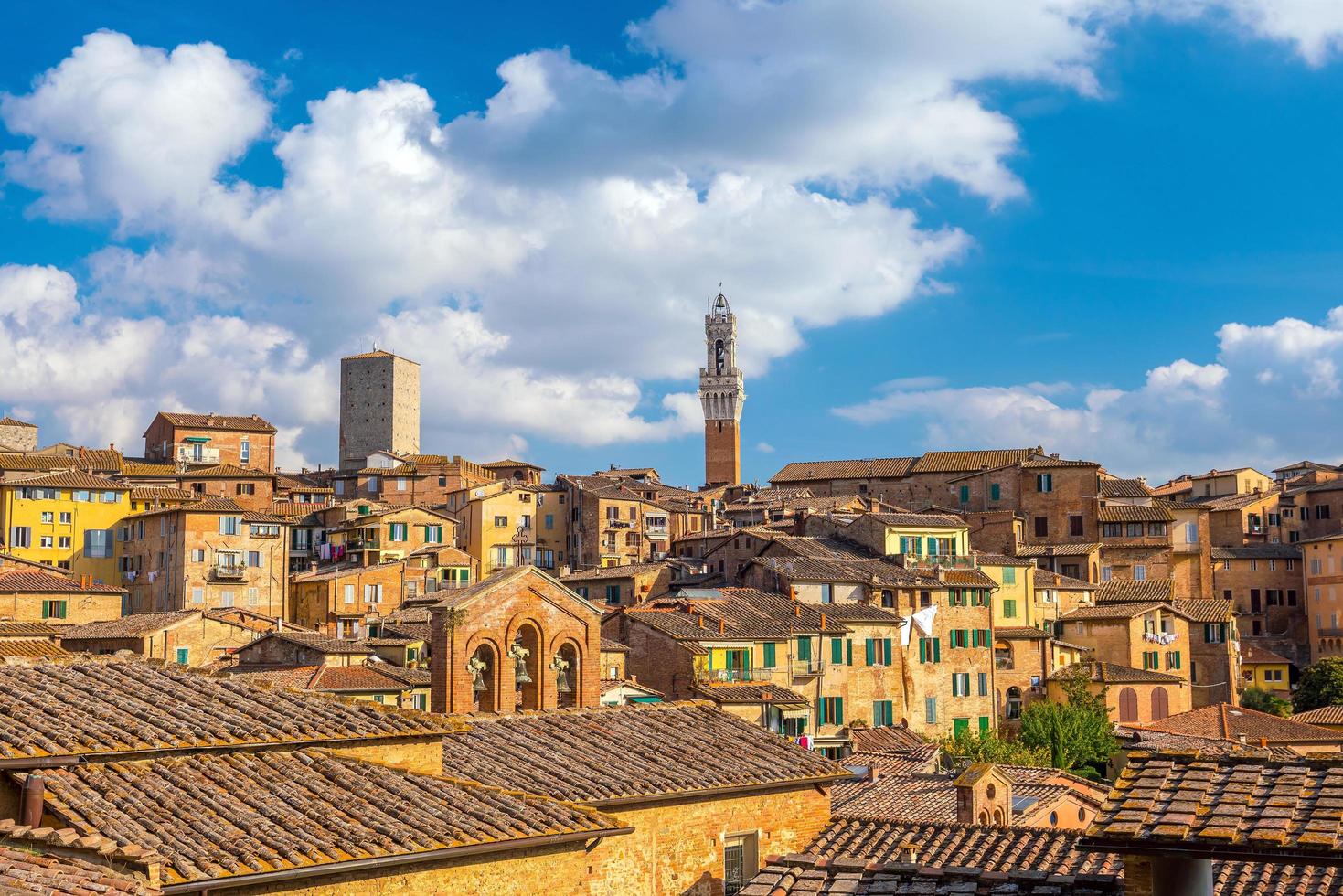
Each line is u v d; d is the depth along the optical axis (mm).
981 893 25578
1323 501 191625
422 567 156875
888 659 122688
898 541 141250
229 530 152500
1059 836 37281
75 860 22750
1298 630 176125
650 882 34438
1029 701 135750
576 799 32875
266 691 32812
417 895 26812
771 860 27703
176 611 128750
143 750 27500
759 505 194125
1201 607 153875
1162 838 20484
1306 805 20766
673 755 37531
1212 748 107125
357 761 30188
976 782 58031
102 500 161625
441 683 44062
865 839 38156
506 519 183000
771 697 101375
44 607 125875
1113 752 115125
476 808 29078
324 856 25219
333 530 173125
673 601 115250
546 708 45688
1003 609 141250
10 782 25891
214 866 23938
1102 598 153125
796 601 120375
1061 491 168625
